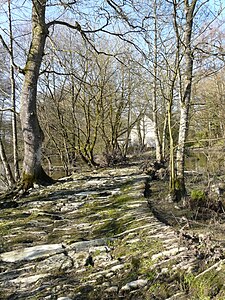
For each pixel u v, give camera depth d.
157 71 13.07
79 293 3.95
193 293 3.52
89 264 4.73
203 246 4.31
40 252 5.30
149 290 3.79
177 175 8.09
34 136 11.27
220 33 8.86
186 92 7.89
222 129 11.11
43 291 4.09
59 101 19.69
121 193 9.43
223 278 3.45
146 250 4.71
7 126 21.75
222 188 9.01
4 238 6.13
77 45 19.44
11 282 4.43
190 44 7.71
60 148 21.70
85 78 19.95
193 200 7.39
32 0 10.72
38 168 11.48
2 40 12.01
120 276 4.22
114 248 5.16
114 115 24.61
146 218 6.21
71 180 13.08
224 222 6.16
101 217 7.00
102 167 19.81
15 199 9.74
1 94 17.28
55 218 7.36
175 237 4.91
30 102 11.15
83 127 24.16
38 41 11.21
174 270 3.98
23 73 11.23
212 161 9.28
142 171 14.88
